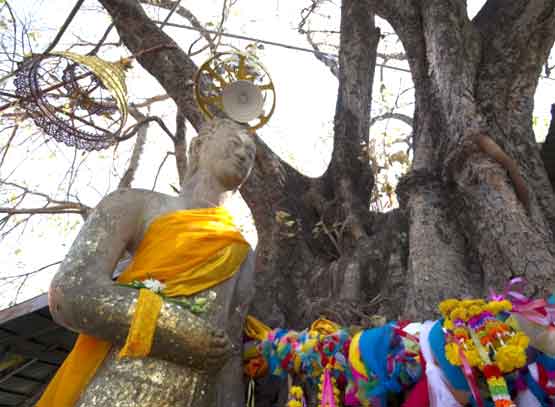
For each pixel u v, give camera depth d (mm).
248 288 4883
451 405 3768
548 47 6738
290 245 6445
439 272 5230
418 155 6430
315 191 7129
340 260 6195
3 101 6406
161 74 7266
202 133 5312
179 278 4406
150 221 4645
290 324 5730
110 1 7434
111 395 4012
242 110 5570
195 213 4711
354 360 4137
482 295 5039
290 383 4625
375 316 4789
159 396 4043
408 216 6043
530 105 6562
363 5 8016
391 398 4223
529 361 3893
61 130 5977
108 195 4676
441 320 4102
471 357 3713
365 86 7742
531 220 5367
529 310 3863
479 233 5379
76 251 4328
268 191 6723
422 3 7227
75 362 4242
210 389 4262
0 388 6922
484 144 5762
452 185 5980
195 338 4039
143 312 3977
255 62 5719
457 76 6422
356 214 6707
